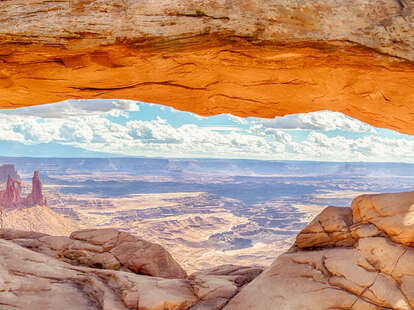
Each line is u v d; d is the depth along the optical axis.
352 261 4.32
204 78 5.20
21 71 4.72
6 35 3.97
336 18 3.88
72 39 3.99
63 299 4.85
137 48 4.06
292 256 4.95
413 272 3.89
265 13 3.88
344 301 3.93
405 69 4.02
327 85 5.14
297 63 4.43
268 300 4.24
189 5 3.89
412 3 3.84
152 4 3.91
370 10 3.87
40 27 3.96
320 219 5.30
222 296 4.92
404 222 4.28
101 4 3.93
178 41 3.98
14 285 4.91
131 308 4.76
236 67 4.70
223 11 3.89
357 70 4.47
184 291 5.24
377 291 3.88
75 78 5.06
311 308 3.95
